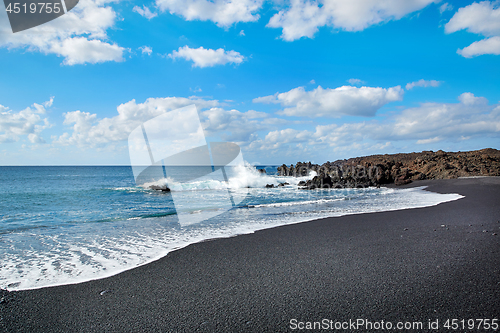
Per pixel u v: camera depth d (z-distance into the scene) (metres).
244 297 2.53
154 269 3.34
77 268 3.39
